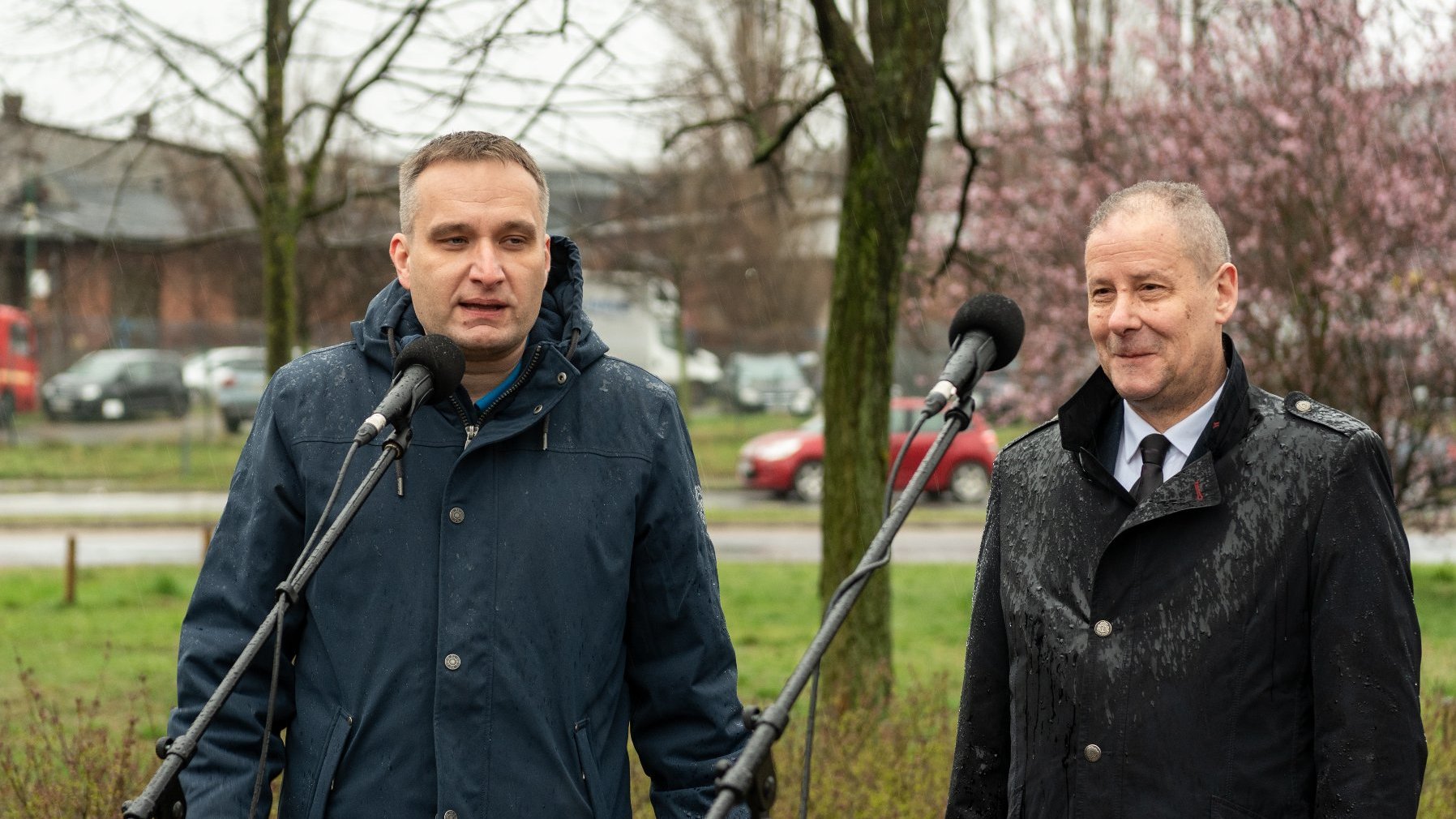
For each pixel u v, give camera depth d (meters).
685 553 2.75
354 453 2.46
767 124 14.38
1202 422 2.63
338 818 2.55
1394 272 10.18
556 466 2.67
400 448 2.45
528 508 2.63
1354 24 9.67
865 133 6.27
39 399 30.22
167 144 9.20
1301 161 9.89
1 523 17.84
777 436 21.50
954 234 7.17
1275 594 2.46
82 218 27.23
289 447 2.70
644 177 12.99
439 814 2.51
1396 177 10.16
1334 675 2.41
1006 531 2.76
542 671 2.58
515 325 2.63
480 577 2.58
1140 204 2.60
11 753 4.93
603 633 2.66
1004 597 2.71
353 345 2.79
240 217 22.98
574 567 2.63
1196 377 2.59
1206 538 2.51
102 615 10.98
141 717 7.38
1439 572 13.23
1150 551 2.54
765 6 7.91
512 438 2.67
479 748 2.54
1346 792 2.37
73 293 11.80
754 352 31.75
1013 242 12.55
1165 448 2.64
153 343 30.89
